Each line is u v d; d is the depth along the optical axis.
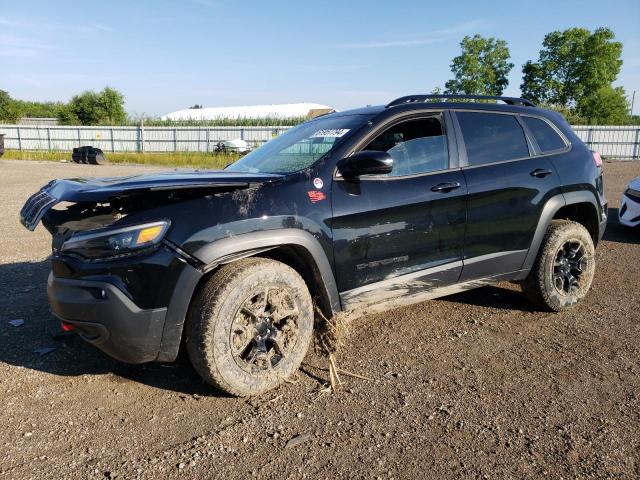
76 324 2.82
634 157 30.27
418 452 2.52
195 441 2.62
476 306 4.59
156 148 35.88
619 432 2.68
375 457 2.48
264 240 2.96
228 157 29.66
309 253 3.13
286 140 4.05
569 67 48.88
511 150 4.14
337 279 3.28
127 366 3.44
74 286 2.80
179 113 52.84
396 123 3.62
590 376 3.29
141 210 2.83
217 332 2.84
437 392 3.10
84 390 3.12
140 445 2.59
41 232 7.91
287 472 2.38
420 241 3.57
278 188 3.08
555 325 4.15
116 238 2.71
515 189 3.99
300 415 2.85
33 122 54.97
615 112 47.66
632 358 3.55
